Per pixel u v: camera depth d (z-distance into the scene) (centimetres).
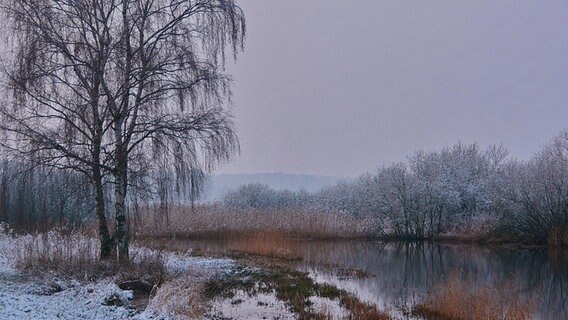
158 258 1833
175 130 1783
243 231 3750
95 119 1747
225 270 2158
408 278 2295
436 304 1591
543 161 4288
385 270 2559
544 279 2339
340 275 2291
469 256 3269
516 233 4128
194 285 1534
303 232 4122
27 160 1670
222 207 4281
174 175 1841
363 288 1989
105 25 1762
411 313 1554
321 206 5269
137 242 2508
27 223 2042
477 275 2434
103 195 1906
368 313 1472
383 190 4597
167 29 1853
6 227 2053
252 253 2942
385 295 1855
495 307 1523
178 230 3672
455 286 1797
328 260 2809
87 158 1764
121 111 1775
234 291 1766
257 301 1608
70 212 2044
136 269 1719
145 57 1795
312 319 1384
